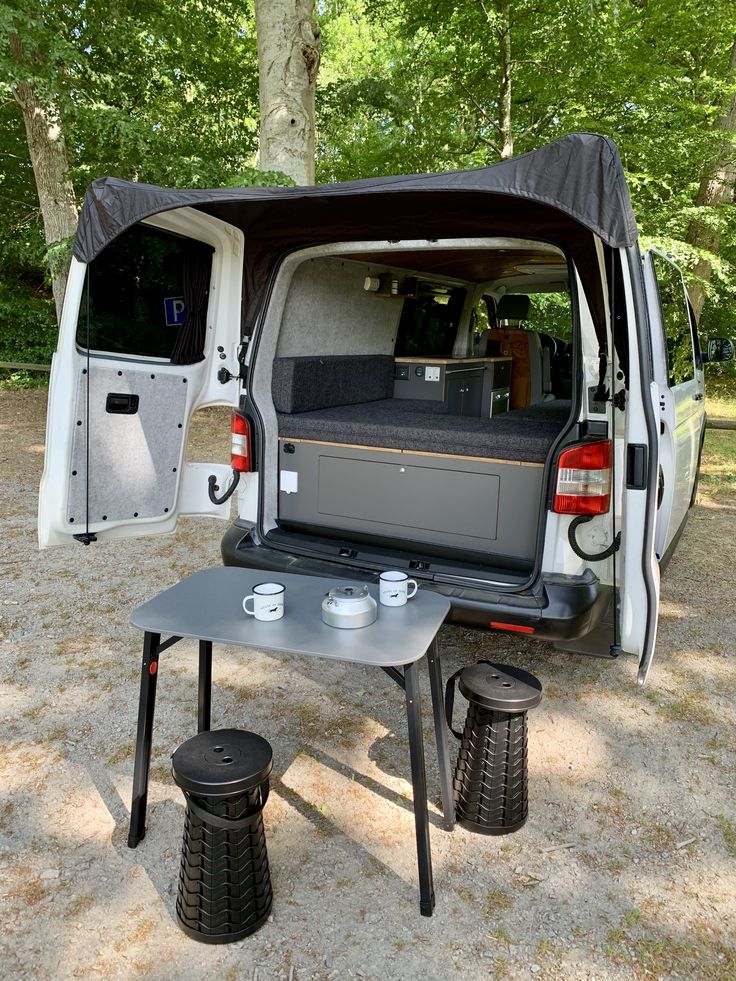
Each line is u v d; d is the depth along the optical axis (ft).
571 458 8.82
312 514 11.44
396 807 8.12
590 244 8.75
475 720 7.57
